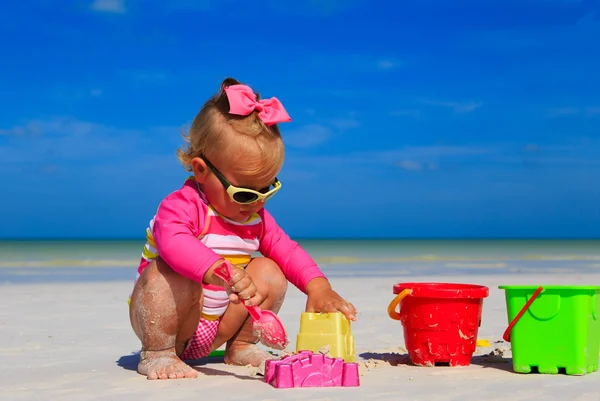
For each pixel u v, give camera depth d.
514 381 3.17
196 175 3.38
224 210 3.41
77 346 4.76
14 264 18.81
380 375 3.34
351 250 36.34
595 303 3.41
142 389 3.03
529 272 14.68
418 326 3.61
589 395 2.87
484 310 6.92
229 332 3.68
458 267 17.03
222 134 3.24
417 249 38.66
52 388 3.12
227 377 3.30
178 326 3.40
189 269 3.14
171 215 3.33
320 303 3.49
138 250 34.97
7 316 6.70
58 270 15.69
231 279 3.02
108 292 9.67
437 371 3.46
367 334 5.34
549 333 3.34
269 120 3.31
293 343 5.03
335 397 2.81
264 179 3.34
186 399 2.80
